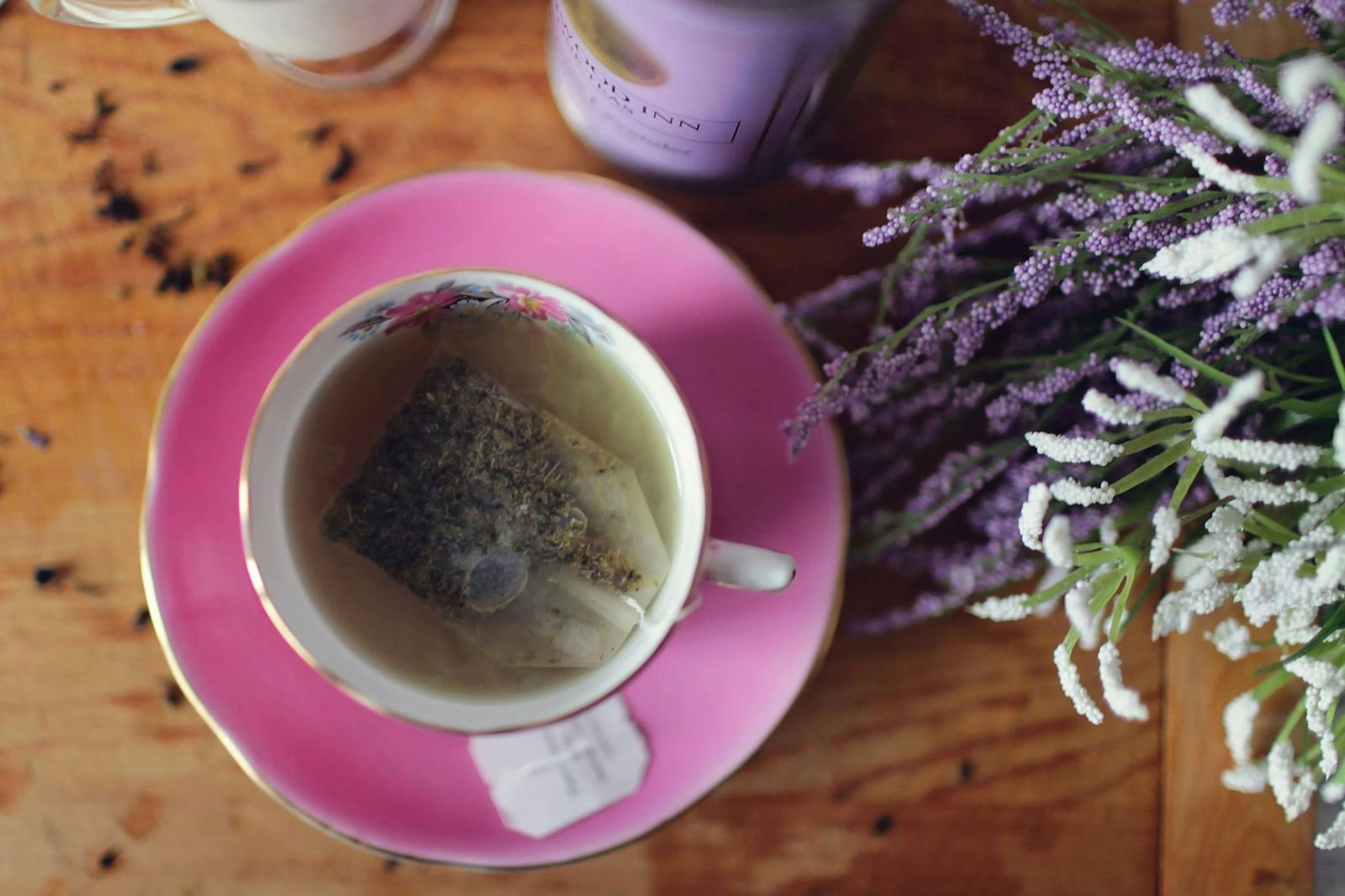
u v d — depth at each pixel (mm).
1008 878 343
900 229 288
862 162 344
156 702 334
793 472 325
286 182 340
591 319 297
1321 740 278
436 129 342
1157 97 279
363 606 307
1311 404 276
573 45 298
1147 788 344
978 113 346
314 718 319
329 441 305
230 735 315
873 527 332
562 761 323
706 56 272
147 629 335
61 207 336
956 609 346
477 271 292
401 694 300
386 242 319
